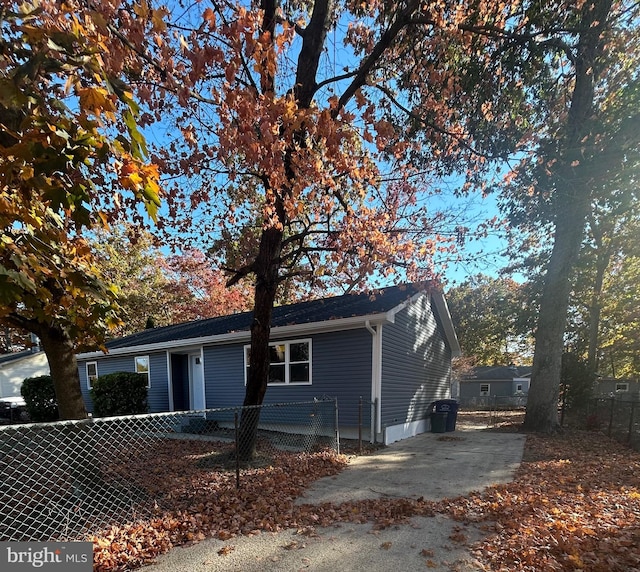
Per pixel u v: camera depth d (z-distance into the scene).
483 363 38.78
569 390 13.44
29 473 5.22
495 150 7.65
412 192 7.73
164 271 25.59
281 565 3.12
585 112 7.92
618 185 6.96
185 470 6.04
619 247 17.72
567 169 6.62
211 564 3.14
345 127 4.74
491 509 4.29
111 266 21.64
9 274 2.16
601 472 6.02
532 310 21.72
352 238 6.19
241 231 9.01
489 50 7.37
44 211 2.76
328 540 3.57
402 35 6.96
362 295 11.65
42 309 3.04
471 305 35.50
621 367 27.64
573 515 3.99
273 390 10.58
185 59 3.39
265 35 3.14
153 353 14.10
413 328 11.34
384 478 5.75
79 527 3.83
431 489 5.17
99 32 2.47
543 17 6.92
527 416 11.43
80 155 1.86
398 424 9.82
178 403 13.56
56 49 1.92
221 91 4.09
